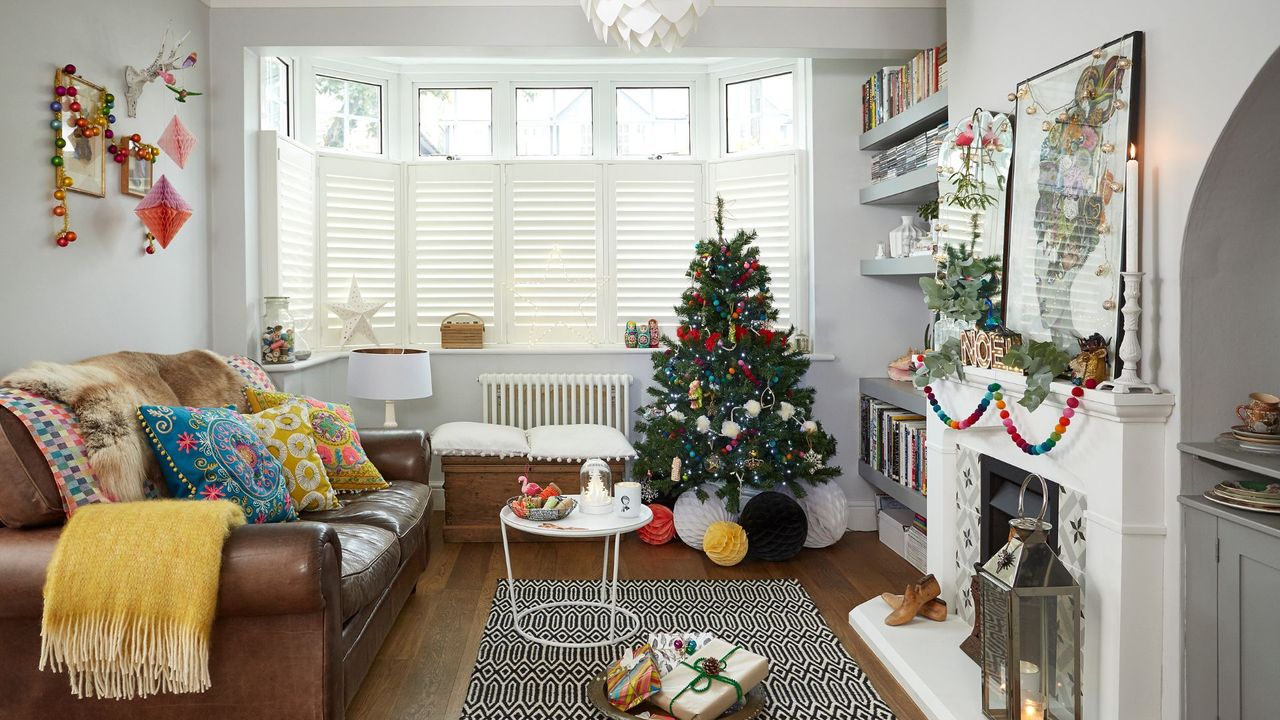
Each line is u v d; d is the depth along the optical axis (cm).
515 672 285
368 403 503
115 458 233
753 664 261
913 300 481
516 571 395
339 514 317
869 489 482
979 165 312
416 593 364
